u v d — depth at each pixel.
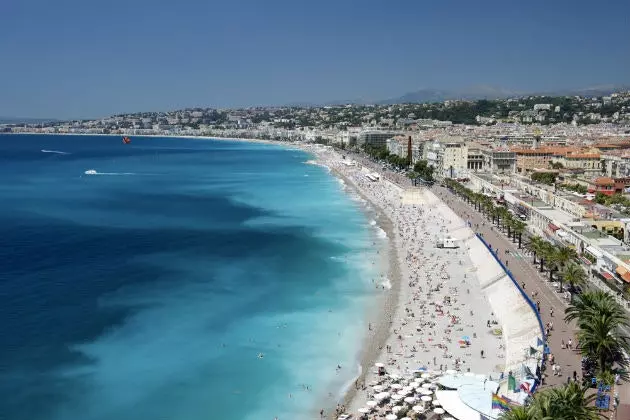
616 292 145.88
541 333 123.81
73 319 148.38
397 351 128.75
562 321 131.75
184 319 149.25
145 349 131.88
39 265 196.88
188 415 105.69
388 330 140.75
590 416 77.69
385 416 102.94
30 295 165.75
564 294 149.25
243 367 123.81
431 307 155.00
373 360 125.44
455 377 110.12
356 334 139.38
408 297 163.25
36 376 118.50
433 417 100.75
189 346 133.62
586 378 104.56
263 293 168.88
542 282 159.75
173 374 120.62
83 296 165.50
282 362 126.00
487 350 128.12
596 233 184.88
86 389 114.12
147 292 169.75
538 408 76.25
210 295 167.38
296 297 165.50
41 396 111.06
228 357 128.38
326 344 134.38
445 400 102.69
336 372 121.38
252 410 107.62
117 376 119.38
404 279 180.00
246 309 156.25
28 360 125.25
